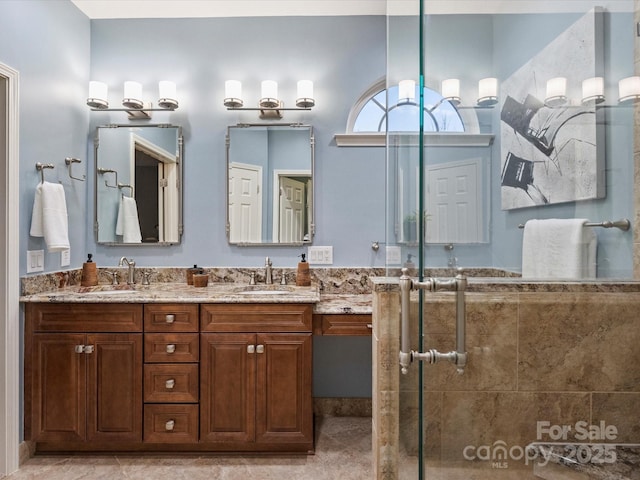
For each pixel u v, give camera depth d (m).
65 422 1.96
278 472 1.87
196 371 1.98
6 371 1.86
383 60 2.59
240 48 2.61
